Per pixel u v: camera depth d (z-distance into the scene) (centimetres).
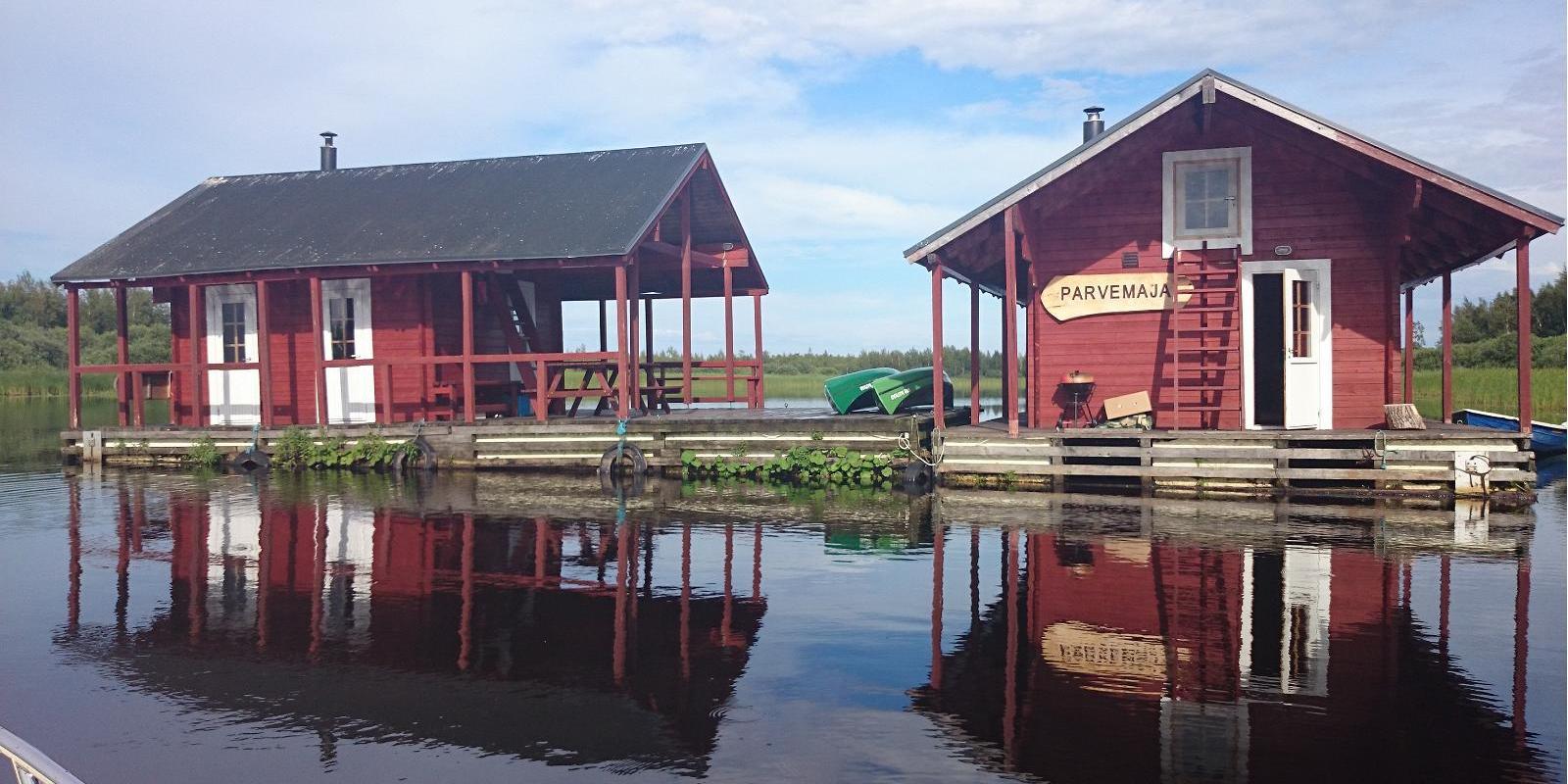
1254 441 1445
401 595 893
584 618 809
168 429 2000
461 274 2022
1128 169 1579
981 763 523
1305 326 1523
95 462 2030
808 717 592
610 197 1956
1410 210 1403
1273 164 1527
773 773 518
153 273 1955
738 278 2353
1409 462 1388
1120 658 689
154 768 538
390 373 1936
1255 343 1716
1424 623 757
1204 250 1552
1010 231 1494
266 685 665
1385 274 1495
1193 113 1482
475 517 1286
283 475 1792
